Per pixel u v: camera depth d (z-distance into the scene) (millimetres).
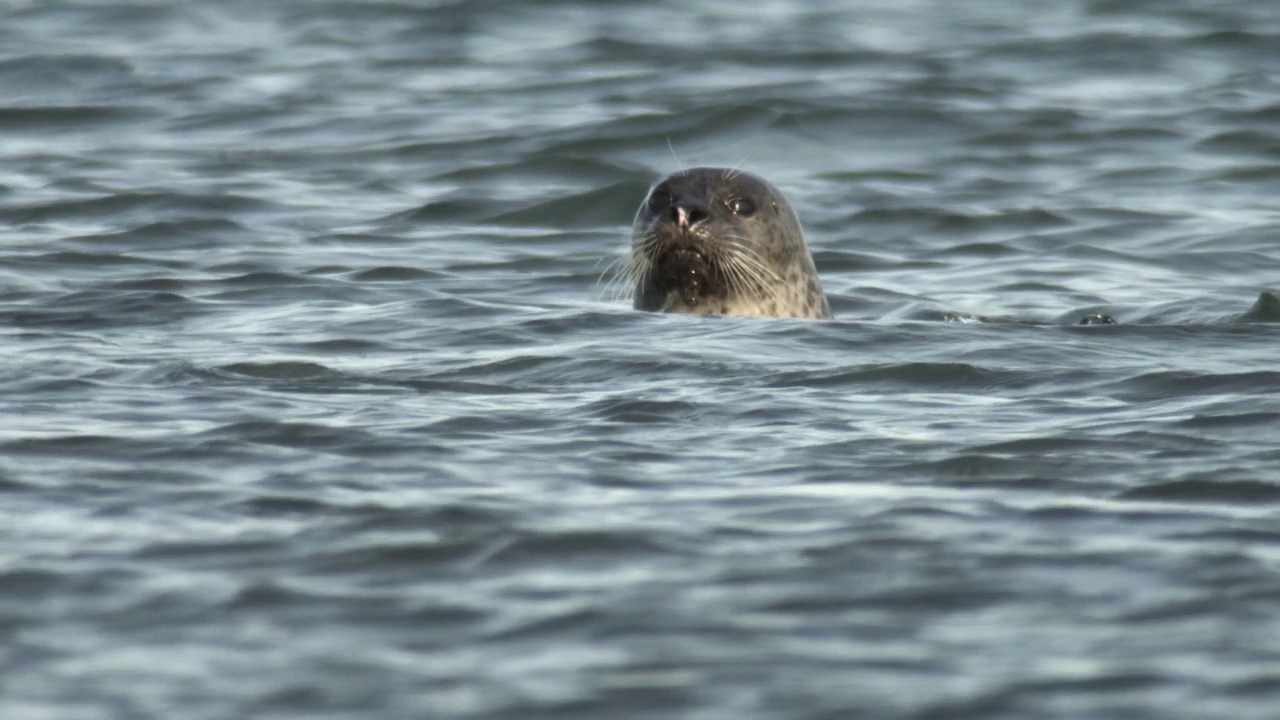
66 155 70688
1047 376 35719
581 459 28609
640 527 24750
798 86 84062
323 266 52469
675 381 35281
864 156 72562
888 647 20359
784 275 46625
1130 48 93438
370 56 93625
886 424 31312
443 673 19734
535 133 74688
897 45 96875
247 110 79750
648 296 46219
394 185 66562
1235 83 85625
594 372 36219
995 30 101375
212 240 56281
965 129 75875
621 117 76875
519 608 21656
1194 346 38719
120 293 46188
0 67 87938
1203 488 26641
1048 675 19500
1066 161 70688
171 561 23266
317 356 38156
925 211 62031
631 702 18922
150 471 27531
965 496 26344
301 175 67625
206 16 104688
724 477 27531
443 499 26031
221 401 32875
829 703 18828
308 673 19719
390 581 22594
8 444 29016
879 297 50781
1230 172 68375
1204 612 21328
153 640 20625
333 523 24875
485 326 41781
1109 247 57438
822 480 27328
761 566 23109
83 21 102188
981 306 49250
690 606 21703
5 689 19266
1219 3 109750
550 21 104250
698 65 90375
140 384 34500
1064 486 26859
